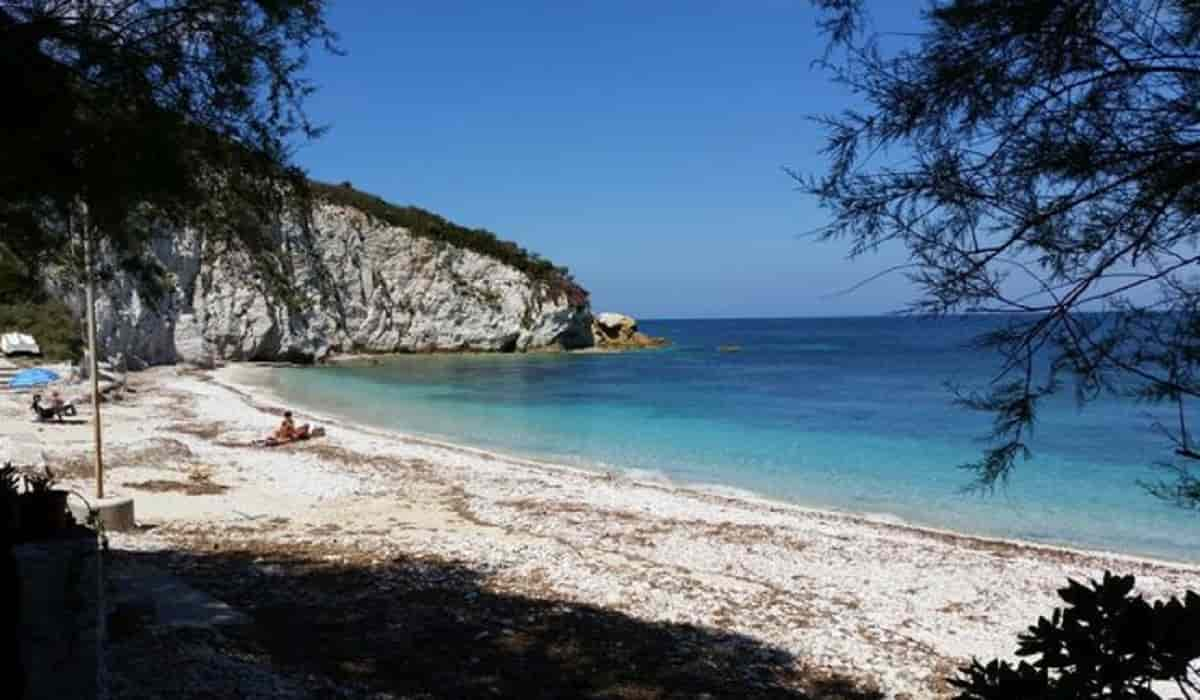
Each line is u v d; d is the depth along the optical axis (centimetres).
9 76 533
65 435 2547
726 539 1673
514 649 978
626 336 10419
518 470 2467
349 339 8050
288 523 1648
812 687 945
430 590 1197
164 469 2139
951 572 1491
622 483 2306
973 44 273
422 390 5081
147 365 5584
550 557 1443
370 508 1859
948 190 275
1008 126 274
